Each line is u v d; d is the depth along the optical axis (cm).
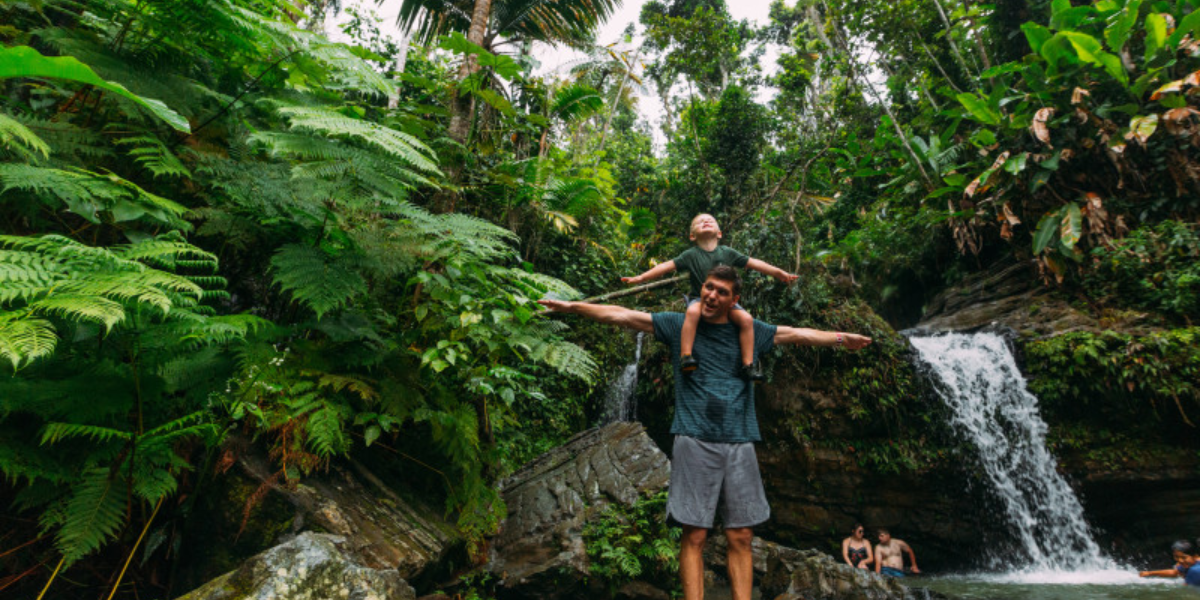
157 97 331
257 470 322
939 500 759
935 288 1183
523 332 405
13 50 173
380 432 376
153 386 274
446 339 411
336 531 316
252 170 354
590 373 397
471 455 404
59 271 220
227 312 387
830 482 772
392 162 368
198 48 371
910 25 1194
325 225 354
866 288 1259
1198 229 771
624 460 544
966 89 1323
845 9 1221
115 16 344
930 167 1106
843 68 1227
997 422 771
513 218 795
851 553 709
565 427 771
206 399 294
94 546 244
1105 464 693
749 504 263
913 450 760
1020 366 788
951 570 748
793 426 780
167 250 245
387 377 387
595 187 834
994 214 965
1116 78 812
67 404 247
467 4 961
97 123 343
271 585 234
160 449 271
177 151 349
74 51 311
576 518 472
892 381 778
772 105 1767
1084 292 836
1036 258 870
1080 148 878
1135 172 832
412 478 436
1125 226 812
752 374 277
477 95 742
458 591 395
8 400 236
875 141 1172
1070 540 696
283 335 342
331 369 362
